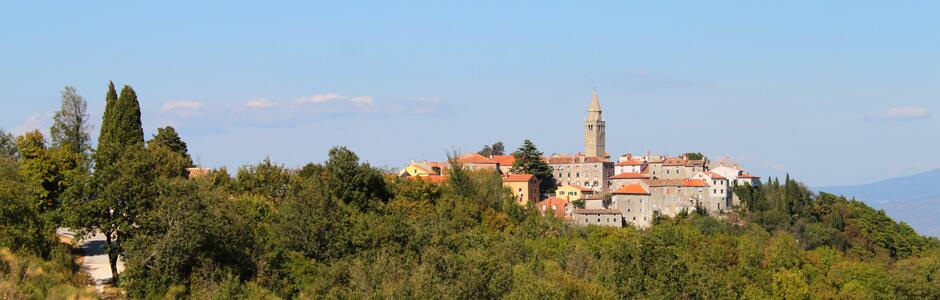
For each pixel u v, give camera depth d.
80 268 105.75
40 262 93.62
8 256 89.69
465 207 194.00
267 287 101.25
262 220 128.12
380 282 101.25
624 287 129.50
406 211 172.88
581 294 112.75
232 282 95.25
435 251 110.00
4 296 82.06
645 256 141.00
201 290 92.31
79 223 98.81
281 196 157.88
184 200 99.62
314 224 115.12
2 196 99.50
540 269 132.88
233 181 164.00
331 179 168.62
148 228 98.12
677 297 133.12
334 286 100.56
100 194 99.19
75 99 169.62
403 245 121.81
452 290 97.81
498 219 199.00
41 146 144.25
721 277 148.75
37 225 101.75
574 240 189.50
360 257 111.69
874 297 181.12
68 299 87.00
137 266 94.31
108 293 94.75
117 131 166.12
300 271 106.06
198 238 96.56
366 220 126.38
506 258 140.62
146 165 102.19
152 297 92.56
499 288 103.94
